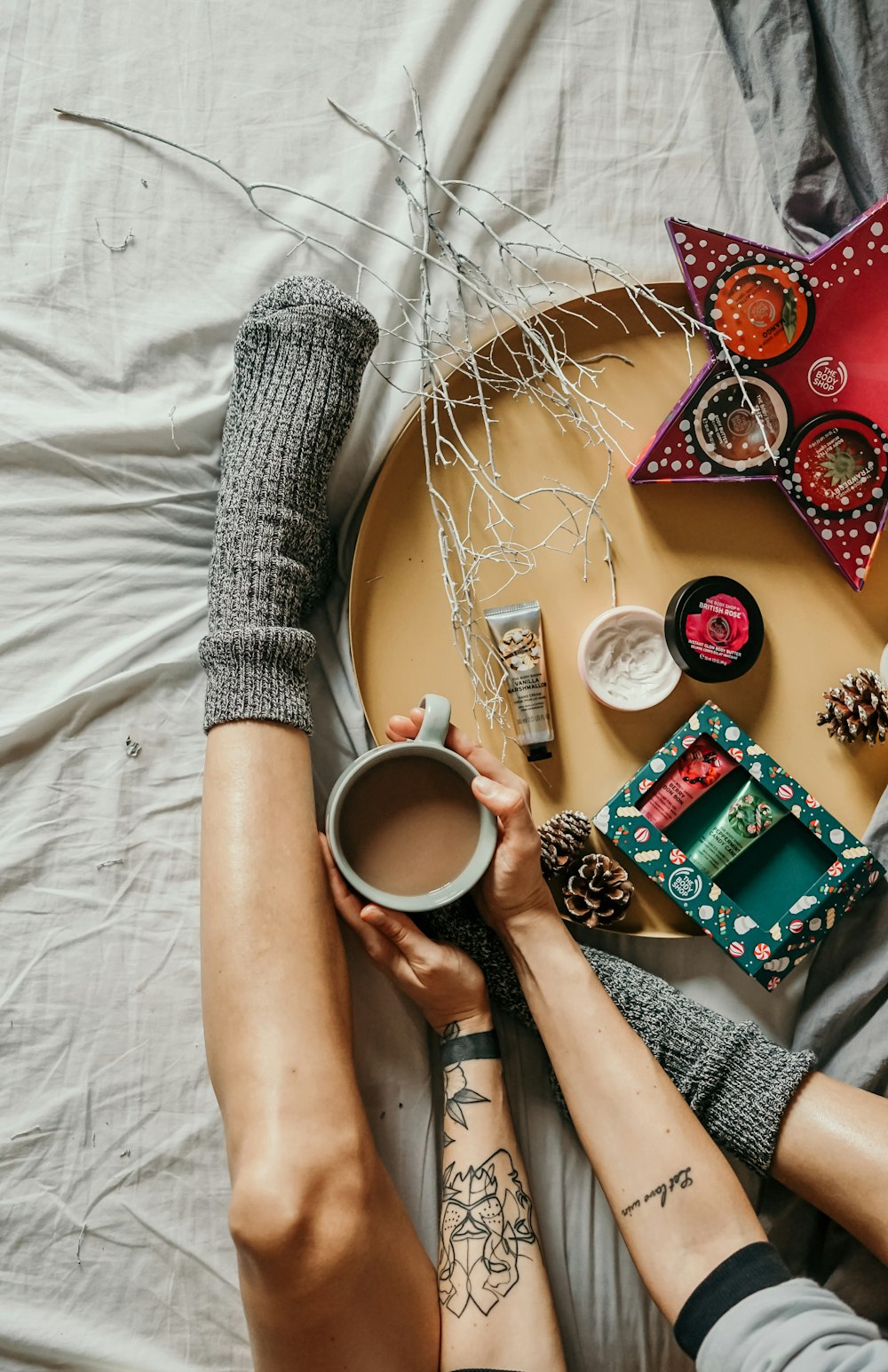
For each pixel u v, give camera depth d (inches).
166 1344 31.3
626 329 32.3
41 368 32.9
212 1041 26.7
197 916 32.7
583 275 35.2
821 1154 28.5
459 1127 30.3
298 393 31.4
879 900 32.6
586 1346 31.6
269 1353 25.2
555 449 32.1
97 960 32.2
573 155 35.3
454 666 31.5
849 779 32.6
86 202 33.3
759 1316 24.0
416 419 31.1
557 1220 32.0
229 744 28.4
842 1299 31.2
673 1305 25.8
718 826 31.6
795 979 33.3
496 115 35.1
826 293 30.7
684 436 31.1
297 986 26.4
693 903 30.9
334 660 33.9
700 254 30.3
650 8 35.6
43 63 33.4
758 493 32.8
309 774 29.2
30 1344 30.6
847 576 32.1
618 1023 28.9
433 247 34.5
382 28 34.6
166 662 33.0
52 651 32.7
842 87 35.1
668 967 33.2
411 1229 27.7
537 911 30.0
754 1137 29.0
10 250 33.0
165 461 33.3
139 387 33.2
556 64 35.3
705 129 35.8
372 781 29.2
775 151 35.4
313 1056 25.7
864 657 32.8
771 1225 32.6
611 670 31.7
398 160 34.4
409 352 34.2
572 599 32.2
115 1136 31.8
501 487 32.0
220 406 33.2
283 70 34.3
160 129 33.8
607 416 32.3
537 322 31.6
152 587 33.4
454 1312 28.1
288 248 33.8
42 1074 31.7
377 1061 32.3
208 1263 31.7
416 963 30.1
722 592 31.3
